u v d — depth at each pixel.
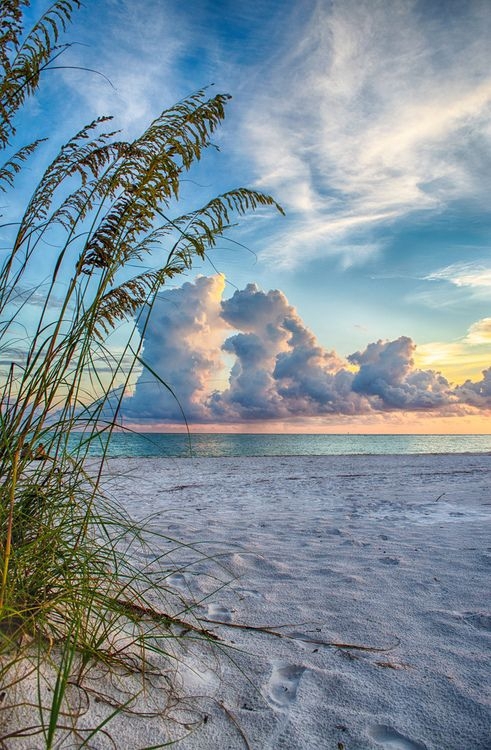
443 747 1.41
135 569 2.94
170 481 11.16
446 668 1.88
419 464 17.72
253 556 3.57
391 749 1.40
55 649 1.62
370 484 10.12
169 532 4.44
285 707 1.60
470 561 3.45
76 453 1.83
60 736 1.31
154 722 1.45
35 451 1.75
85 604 1.58
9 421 1.75
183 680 1.71
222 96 1.90
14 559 1.58
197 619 2.14
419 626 2.29
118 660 1.67
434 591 2.80
